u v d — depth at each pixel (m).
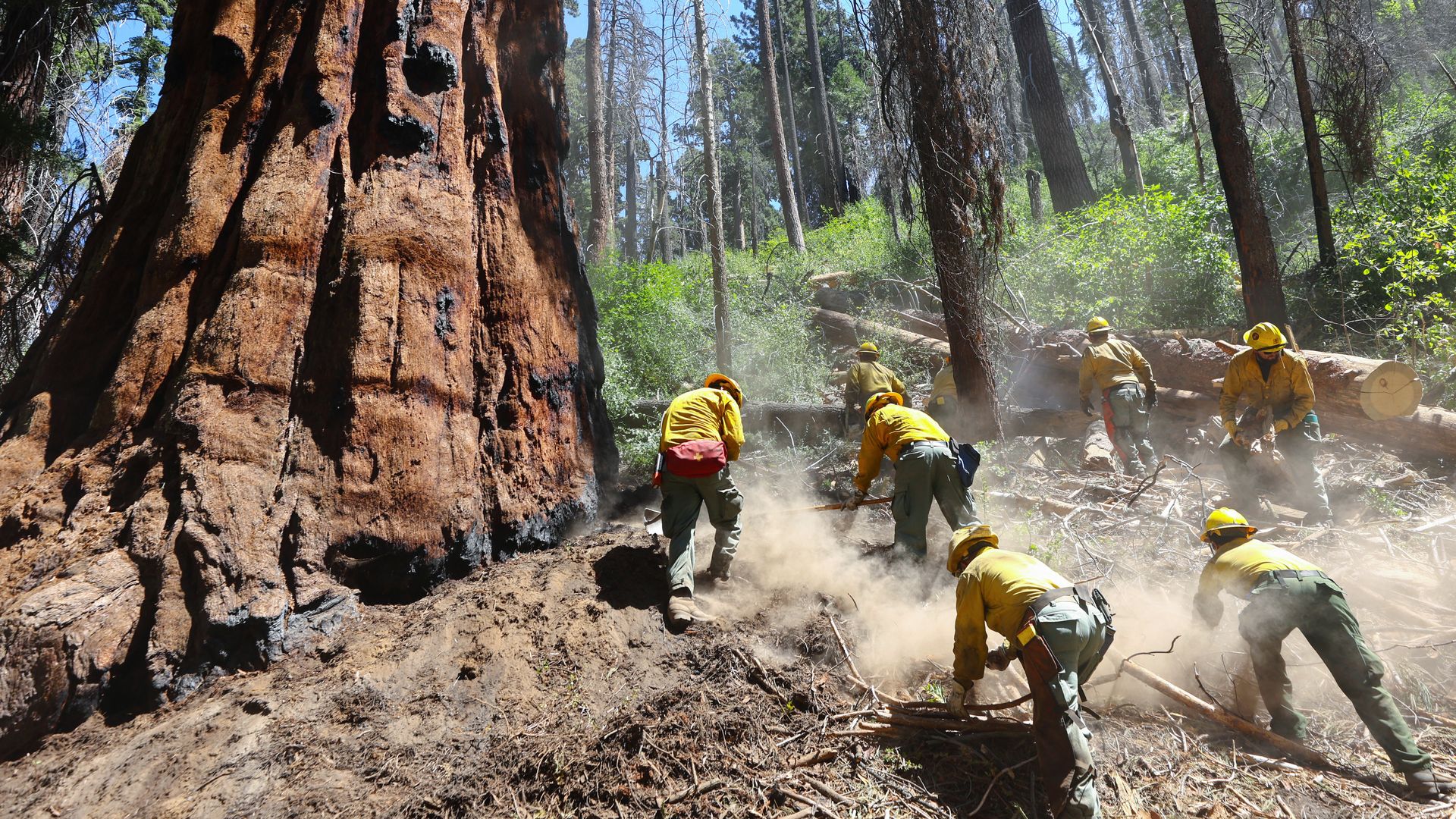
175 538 3.67
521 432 4.95
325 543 4.02
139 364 4.21
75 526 3.71
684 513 4.42
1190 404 7.92
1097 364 7.18
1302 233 11.45
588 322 6.13
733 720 3.44
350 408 4.26
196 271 4.48
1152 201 10.78
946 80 6.96
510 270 5.20
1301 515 5.76
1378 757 3.38
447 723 3.44
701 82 9.92
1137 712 3.69
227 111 4.87
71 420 4.30
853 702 3.67
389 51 5.04
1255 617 3.42
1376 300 8.63
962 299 7.25
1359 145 9.47
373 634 3.88
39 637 3.27
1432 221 8.33
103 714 3.38
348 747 3.27
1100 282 10.16
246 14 5.05
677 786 3.15
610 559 4.60
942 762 3.30
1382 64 9.59
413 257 4.67
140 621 3.51
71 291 4.76
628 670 3.78
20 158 8.19
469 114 5.42
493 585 4.25
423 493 4.32
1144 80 23.06
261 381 4.20
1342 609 3.27
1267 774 3.28
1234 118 8.44
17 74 8.60
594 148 17.36
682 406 4.66
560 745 3.31
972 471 4.82
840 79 30.39
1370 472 6.35
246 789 3.06
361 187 4.80
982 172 7.13
